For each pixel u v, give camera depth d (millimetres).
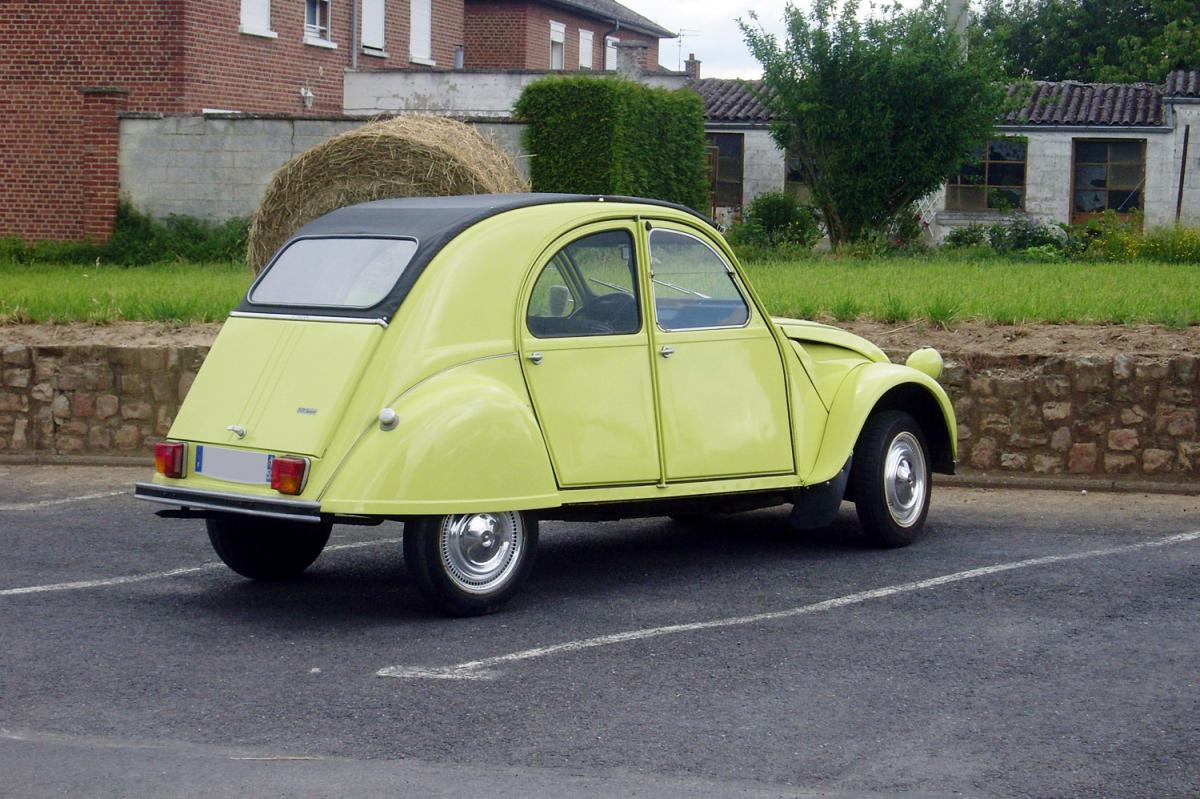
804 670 5641
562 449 6602
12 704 5277
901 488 7941
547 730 4969
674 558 7793
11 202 24922
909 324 11672
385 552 8031
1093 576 7176
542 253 6688
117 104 23219
